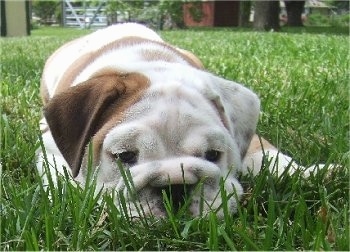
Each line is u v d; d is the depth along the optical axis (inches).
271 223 29.0
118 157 30.8
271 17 262.7
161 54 38.9
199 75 35.3
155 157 30.5
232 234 29.0
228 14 341.7
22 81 66.7
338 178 36.2
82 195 30.8
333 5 381.7
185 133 31.1
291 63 85.4
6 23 216.4
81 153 31.9
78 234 28.7
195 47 121.4
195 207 30.0
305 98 56.8
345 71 72.9
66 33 237.8
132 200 29.5
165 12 293.9
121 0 299.3
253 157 39.3
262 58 94.3
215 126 32.0
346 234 28.0
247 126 36.0
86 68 39.2
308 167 37.2
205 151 31.4
